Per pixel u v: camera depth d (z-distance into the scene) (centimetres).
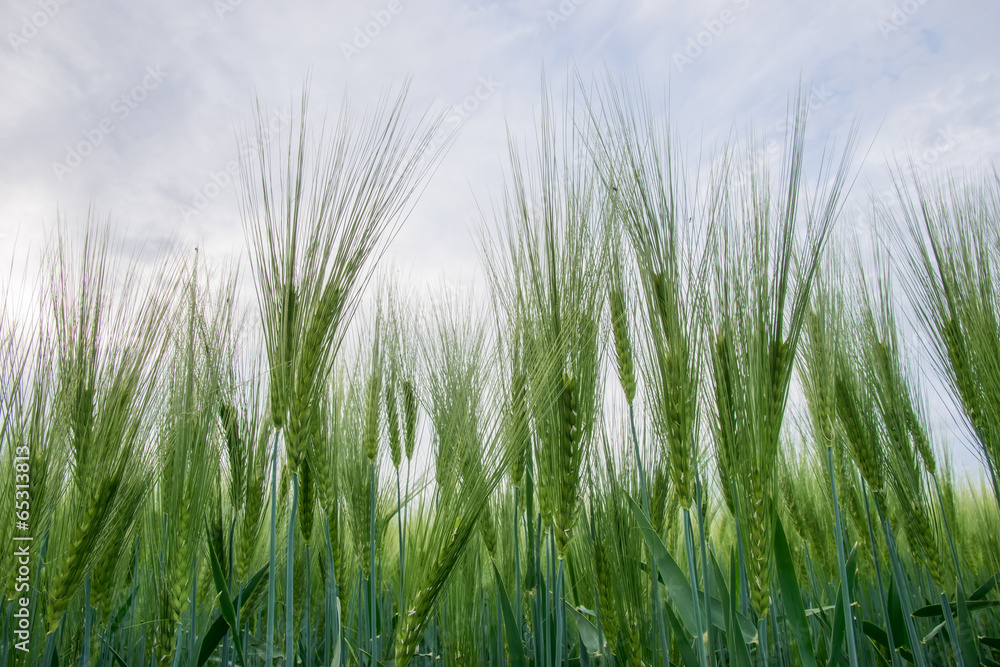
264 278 27
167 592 32
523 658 32
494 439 28
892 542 37
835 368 37
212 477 34
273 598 27
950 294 36
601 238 31
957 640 36
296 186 27
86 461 30
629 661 30
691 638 35
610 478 32
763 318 26
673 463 27
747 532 26
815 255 27
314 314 27
